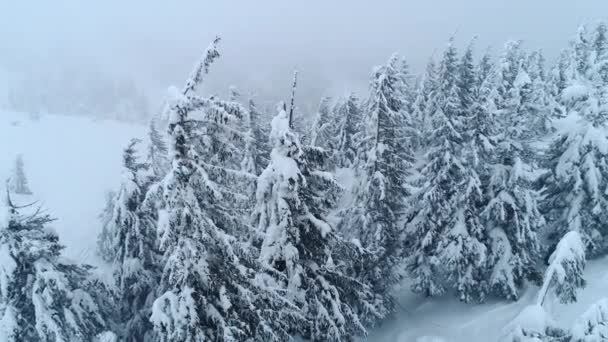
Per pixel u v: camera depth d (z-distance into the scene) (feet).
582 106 74.13
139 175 62.85
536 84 121.49
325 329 44.50
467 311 69.87
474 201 70.49
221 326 32.48
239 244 34.04
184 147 30.99
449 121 69.77
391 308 70.18
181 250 31.55
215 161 34.32
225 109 31.91
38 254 39.27
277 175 40.32
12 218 39.70
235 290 35.22
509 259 67.51
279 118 41.09
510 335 46.98
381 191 62.49
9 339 37.42
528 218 67.62
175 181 30.14
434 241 73.15
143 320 59.82
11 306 38.70
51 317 38.93
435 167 71.41
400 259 76.43
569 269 49.11
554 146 76.79
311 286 43.86
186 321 31.27
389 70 64.34
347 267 54.19
